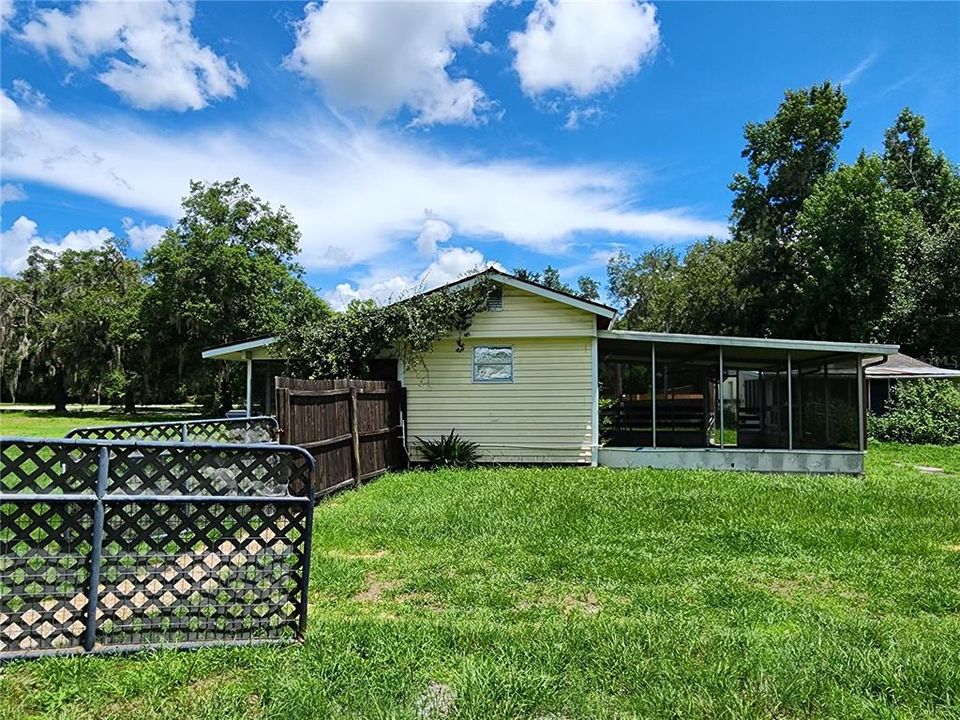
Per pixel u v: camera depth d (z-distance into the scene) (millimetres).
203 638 3717
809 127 34062
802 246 30688
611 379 20953
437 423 13320
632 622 4059
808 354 13656
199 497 3766
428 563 5535
